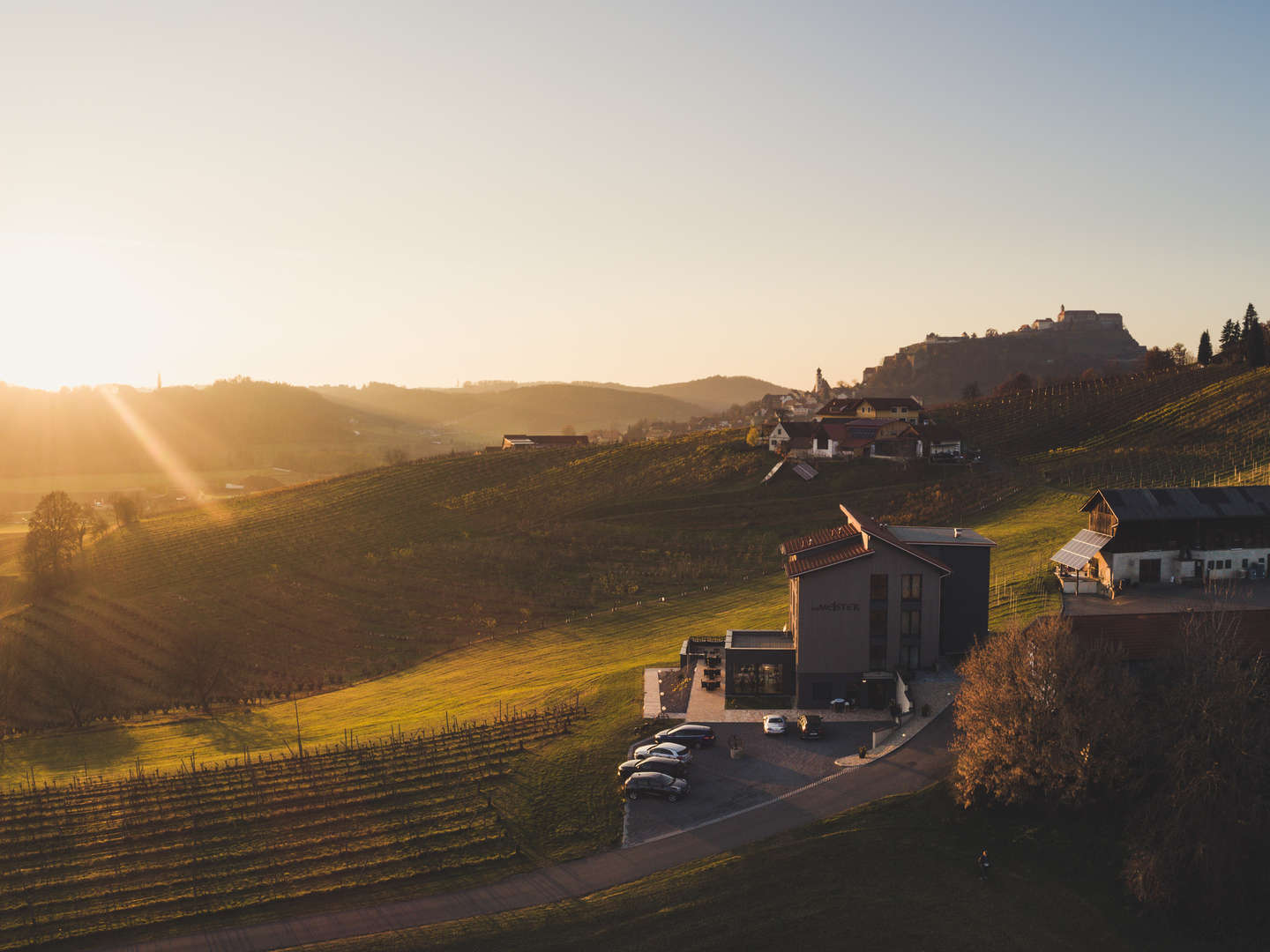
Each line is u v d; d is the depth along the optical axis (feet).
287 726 273.54
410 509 564.71
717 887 143.74
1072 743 153.28
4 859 171.12
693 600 362.74
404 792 185.37
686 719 210.18
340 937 138.10
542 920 139.23
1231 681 151.94
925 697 201.77
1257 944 131.34
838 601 213.46
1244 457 452.76
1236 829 140.15
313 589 439.63
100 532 592.60
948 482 484.33
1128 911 137.49
